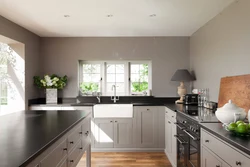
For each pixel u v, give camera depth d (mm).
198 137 2180
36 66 4379
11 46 3852
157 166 3389
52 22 3488
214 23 3230
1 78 3889
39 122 2080
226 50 2840
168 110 3732
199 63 3936
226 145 1550
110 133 4113
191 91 4449
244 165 1308
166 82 4574
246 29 2359
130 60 4707
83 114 2627
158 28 3896
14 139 1436
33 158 1117
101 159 3699
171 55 4574
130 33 4285
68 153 1865
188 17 3250
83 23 3557
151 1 2619
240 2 2479
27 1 2600
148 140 4109
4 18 3217
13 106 3879
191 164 2438
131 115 4102
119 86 4754
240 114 1838
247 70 2342
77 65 4586
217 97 3123
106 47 4578
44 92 4559
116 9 2889
